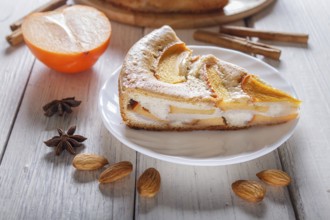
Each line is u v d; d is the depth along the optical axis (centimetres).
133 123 38
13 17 53
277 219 32
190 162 34
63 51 42
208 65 40
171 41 42
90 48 43
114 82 41
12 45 49
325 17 54
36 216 32
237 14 53
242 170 36
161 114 38
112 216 32
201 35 50
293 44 50
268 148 36
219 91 39
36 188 34
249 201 33
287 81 42
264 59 48
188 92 37
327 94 43
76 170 36
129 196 34
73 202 33
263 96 38
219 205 33
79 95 43
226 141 37
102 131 39
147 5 52
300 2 57
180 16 52
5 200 33
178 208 33
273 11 55
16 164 36
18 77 45
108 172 34
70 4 55
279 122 39
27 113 41
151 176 34
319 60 48
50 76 45
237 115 38
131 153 37
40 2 56
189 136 38
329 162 37
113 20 53
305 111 41
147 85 37
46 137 39
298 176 35
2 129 39
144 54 40
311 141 38
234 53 45
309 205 33
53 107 41
